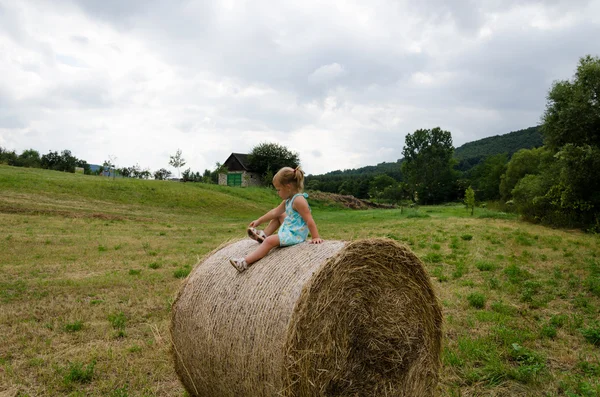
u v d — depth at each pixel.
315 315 3.66
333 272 3.80
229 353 3.91
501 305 7.95
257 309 3.82
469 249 15.27
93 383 4.95
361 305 4.06
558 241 17.44
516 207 33.34
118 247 15.33
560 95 26.50
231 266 4.41
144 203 33.88
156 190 37.91
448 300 8.45
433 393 4.63
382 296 4.21
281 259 4.16
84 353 5.80
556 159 28.69
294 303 3.63
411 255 4.39
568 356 5.67
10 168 38.44
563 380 4.96
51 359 5.58
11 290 9.01
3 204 24.41
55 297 8.57
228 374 3.95
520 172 51.91
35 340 6.22
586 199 24.86
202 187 44.81
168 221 26.88
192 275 4.59
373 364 4.15
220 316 4.05
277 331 3.62
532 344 6.10
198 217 31.41
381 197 82.94
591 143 25.78
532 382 4.91
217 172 67.31
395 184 91.56
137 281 10.00
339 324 3.88
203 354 4.14
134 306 8.03
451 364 5.36
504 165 76.31
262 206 42.31
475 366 5.43
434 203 94.25
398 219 31.72
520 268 11.70
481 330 6.69
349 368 3.97
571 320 7.20
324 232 21.75
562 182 26.00
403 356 4.36
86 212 25.84
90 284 9.62
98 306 7.95
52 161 59.19
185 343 4.34
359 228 24.09
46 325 6.81
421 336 4.52
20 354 5.77
